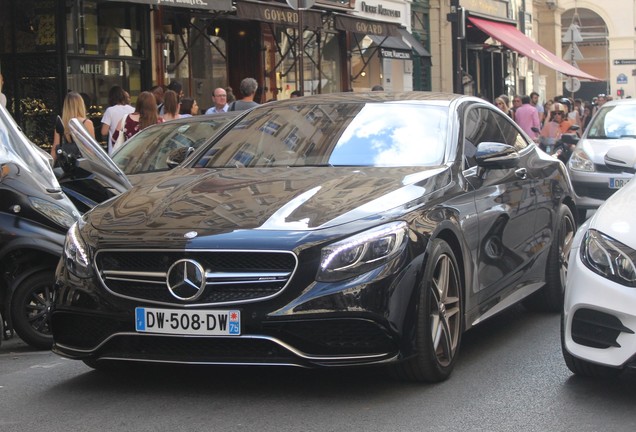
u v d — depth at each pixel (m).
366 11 27.08
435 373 5.78
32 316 7.55
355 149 6.71
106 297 5.50
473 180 6.65
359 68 26.91
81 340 5.72
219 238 5.36
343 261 5.30
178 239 5.41
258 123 7.29
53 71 16.05
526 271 7.52
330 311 5.22
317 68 24.94
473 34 35.12
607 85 66.62
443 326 5.89
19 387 6.12
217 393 5.77
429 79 32.78
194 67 20.19
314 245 5.30
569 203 8.66
